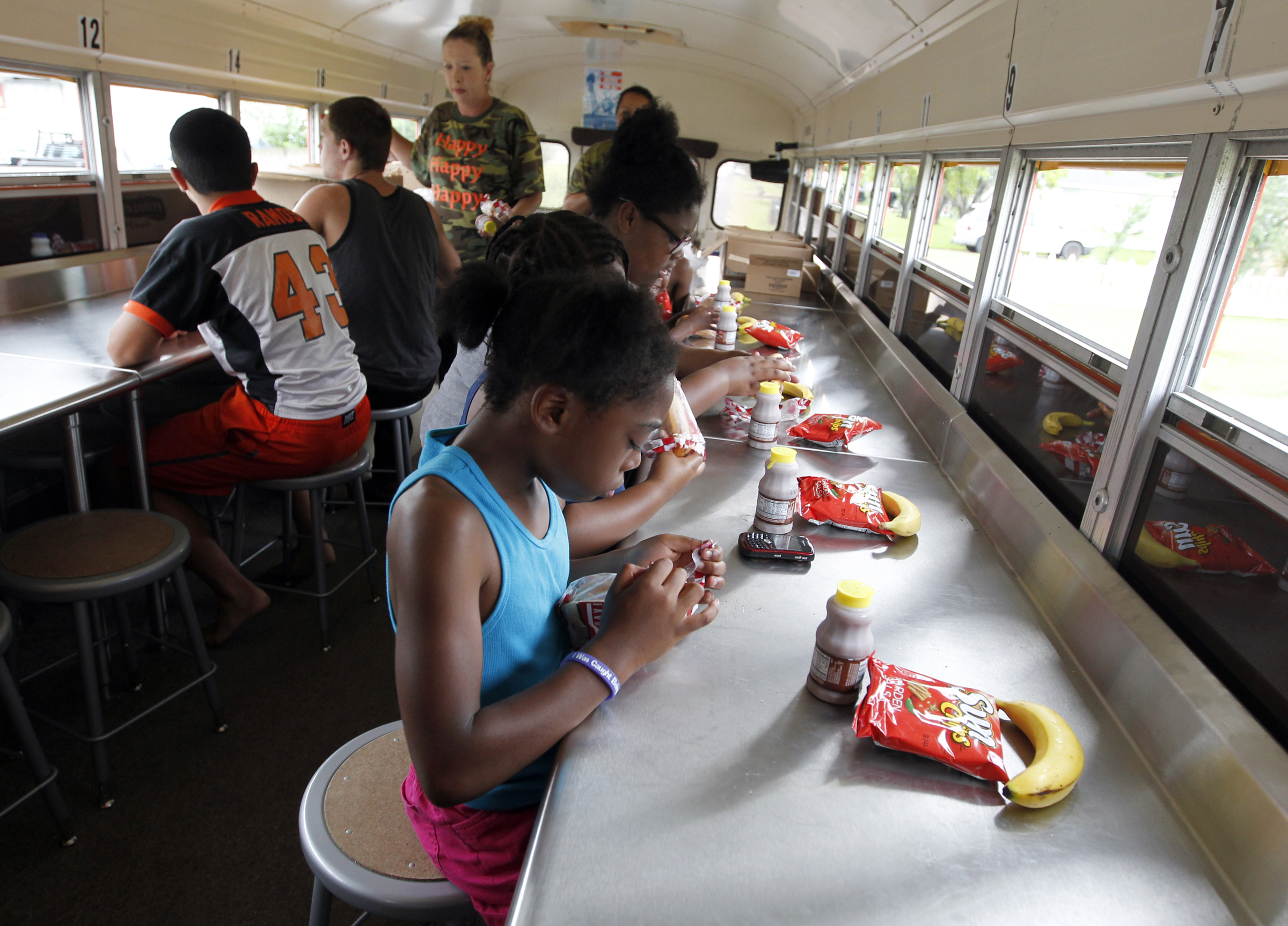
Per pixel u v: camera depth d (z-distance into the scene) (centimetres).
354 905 104
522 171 414
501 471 90
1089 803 88
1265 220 112
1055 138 175
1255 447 105
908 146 336
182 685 229
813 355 310
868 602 96
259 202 221
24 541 185
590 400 82
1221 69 107
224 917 160
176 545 188
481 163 405
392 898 102
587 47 623
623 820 80
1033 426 185
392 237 278
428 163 419
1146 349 131
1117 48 139
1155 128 132
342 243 268
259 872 171
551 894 71
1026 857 79
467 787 79
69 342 242
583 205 382
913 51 304
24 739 164
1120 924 73
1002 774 87
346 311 275
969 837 81
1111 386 145
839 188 521
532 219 127
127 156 322
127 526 194
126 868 169
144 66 313
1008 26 198
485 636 91
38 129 279
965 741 89
